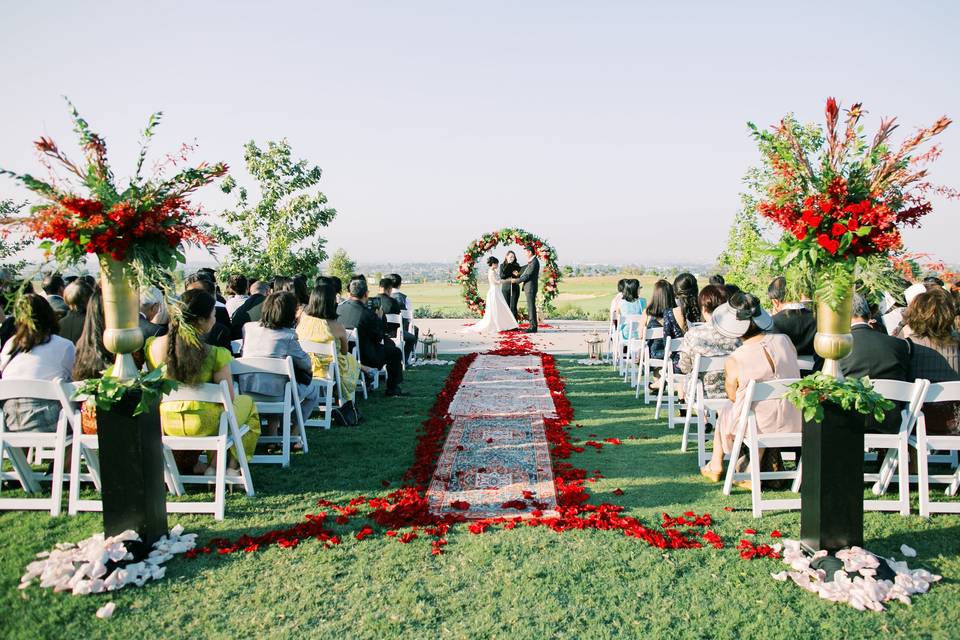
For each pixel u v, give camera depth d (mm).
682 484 5117
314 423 6824
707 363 5840
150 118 3566
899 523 4270
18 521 4359
